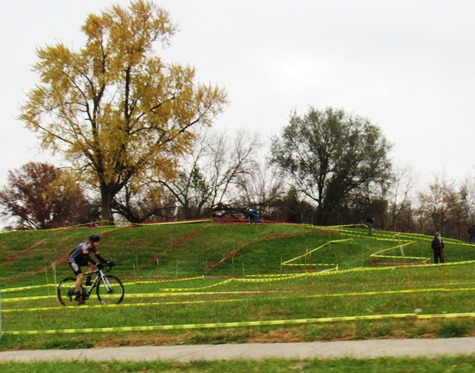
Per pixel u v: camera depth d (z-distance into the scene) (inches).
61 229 1408.7
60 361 328.2
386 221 2928.2
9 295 828.0
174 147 1584.6
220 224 1418.6
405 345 320.8
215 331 389.4
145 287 831.1
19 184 2768.2
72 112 1498.5
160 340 380.8
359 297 483.8
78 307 561.6
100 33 1536.7
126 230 1374.3
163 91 1588.3
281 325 391.5
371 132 2566.4
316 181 2615.7
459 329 343.6
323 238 1332.4
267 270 1098.7
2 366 320.8
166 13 1569.9
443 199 2657.5
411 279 693.3
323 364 285.7
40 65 1508.4
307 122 2600.9
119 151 1498.5
